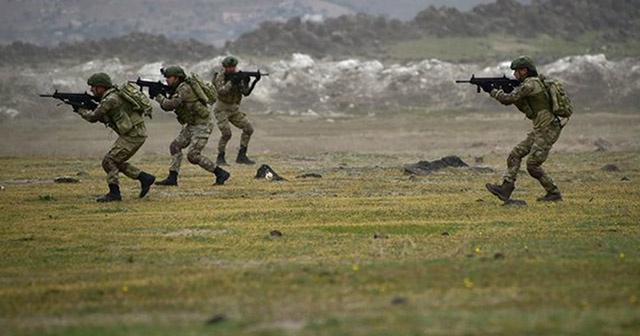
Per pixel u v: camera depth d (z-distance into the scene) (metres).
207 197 63.00
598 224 50.16
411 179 74.88
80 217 54.34
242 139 88.12
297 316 29.11
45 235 48.16
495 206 57.56
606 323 27.64
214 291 33.44
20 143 127.56
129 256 42.28
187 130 68.56
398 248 42.94
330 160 96.81
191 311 30.62
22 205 59.41
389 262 38.66
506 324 27.47
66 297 33.44
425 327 27.14
